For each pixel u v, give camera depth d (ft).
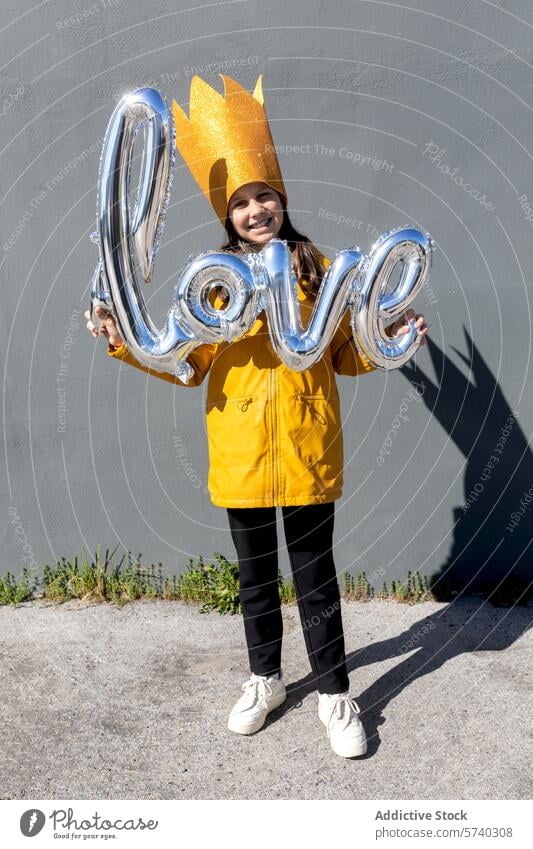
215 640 8.99
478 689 7.80
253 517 7.13
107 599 10.00
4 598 9.97
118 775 6.70
